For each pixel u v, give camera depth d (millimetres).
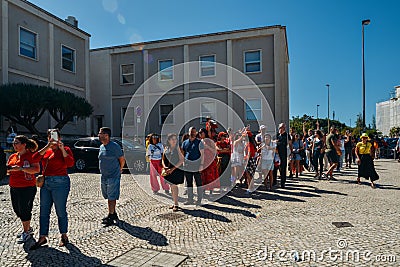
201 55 21766
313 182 10422
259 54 20641
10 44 16531
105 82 23938
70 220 5973
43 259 4152
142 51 23047
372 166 9391
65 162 4648
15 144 4578
